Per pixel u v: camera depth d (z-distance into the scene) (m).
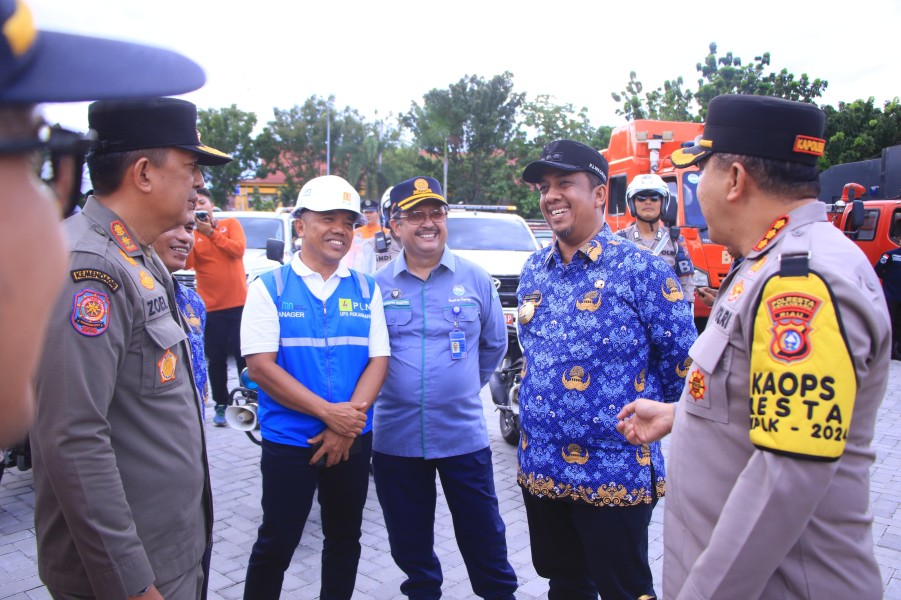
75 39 0.63
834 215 10.80
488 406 7.17
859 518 1.39
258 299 2.75
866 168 14.70
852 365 1.26
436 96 37.41
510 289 6.85
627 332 2.41
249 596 2.77
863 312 1.29
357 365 2.84
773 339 1.31
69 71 0.61
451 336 3.05
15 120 0.63
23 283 0.64
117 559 1.62
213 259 6.00
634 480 2.39
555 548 2.62
